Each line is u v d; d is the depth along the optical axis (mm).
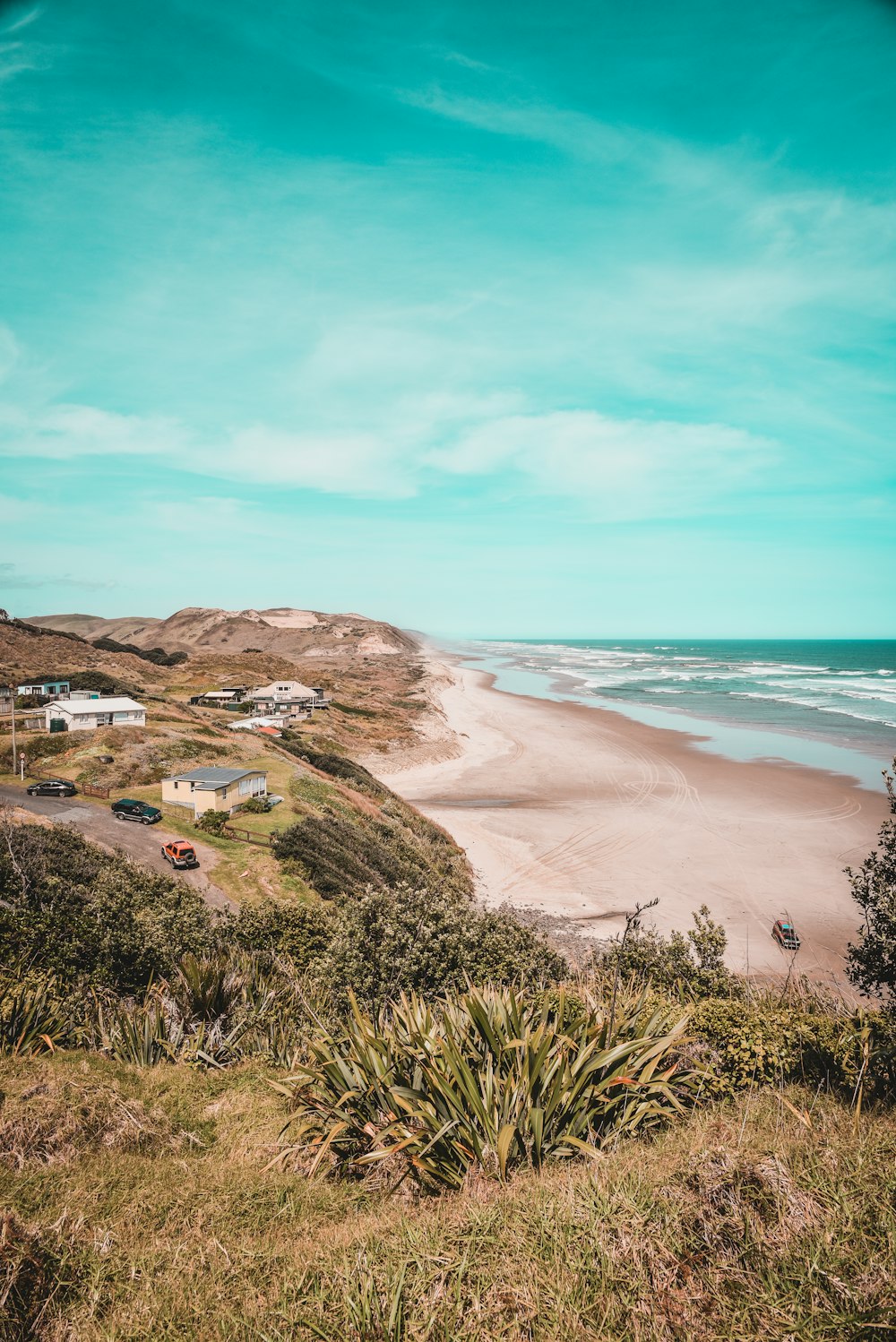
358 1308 3199
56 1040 7789
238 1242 4258
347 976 9523
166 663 150375
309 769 50188
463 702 108562
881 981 7176
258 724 65812
